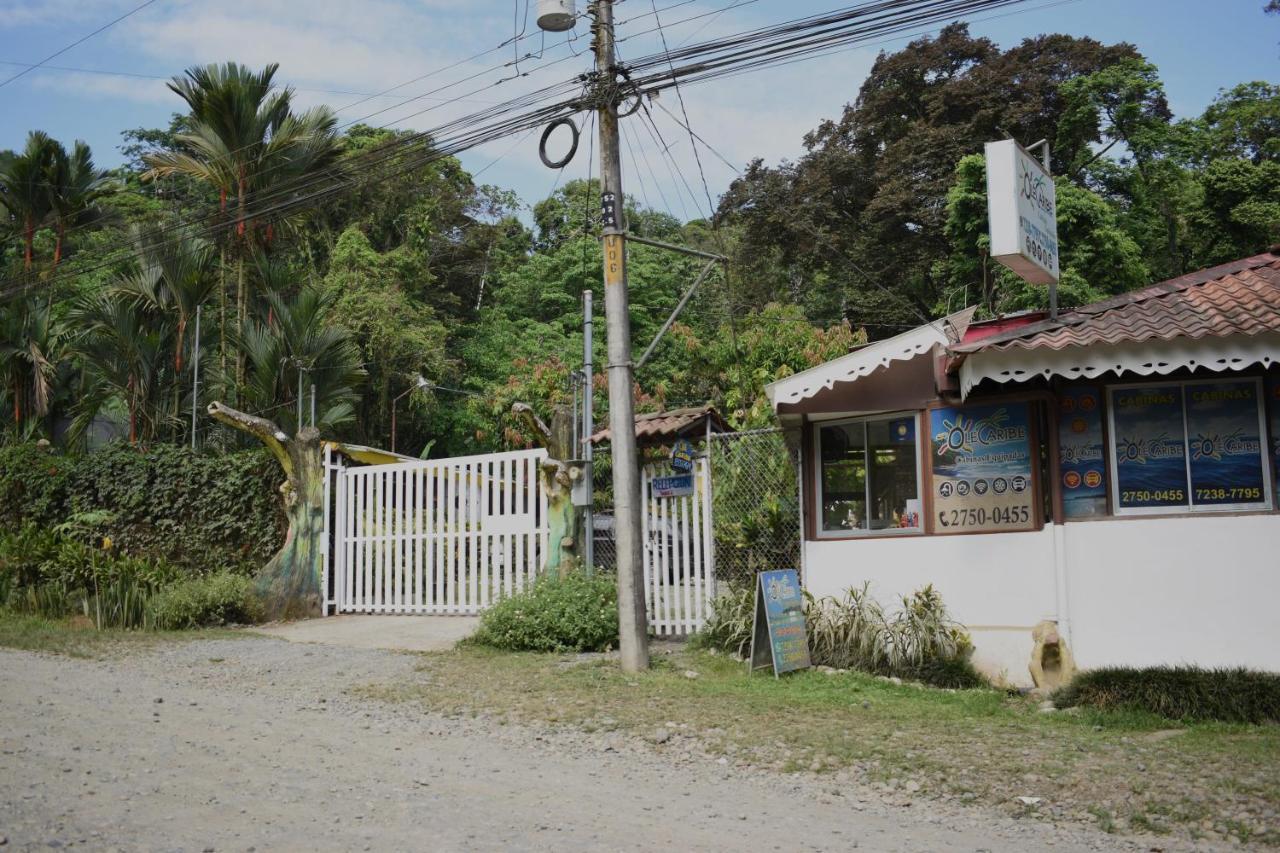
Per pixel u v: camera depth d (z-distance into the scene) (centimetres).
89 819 562
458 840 545
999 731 816
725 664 1099
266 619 1477
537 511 1380
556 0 1152
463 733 831
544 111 1213
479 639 1247
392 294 3069
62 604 1491
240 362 2233
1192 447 986
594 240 4119
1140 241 3247
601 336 3738
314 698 966
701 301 3988
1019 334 984
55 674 1065
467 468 1448
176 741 768
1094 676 927
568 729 841
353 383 2267
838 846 553
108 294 2167
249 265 2334
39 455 1830
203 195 3441
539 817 597
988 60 3500
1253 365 952
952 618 1067
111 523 1669
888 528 1126
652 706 906
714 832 576
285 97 2348
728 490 1299
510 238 4538
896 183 3388
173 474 1655
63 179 2564
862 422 1154
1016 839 572
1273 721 848
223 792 630
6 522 1792
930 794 658
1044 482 1036
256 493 1602
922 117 3638
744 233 4072
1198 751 743
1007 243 942
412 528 1493
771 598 1074
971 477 1074
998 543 1052
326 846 529
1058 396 1034
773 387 1135
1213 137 3666
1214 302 962
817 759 735
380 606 1503
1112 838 574
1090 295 2705
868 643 1073
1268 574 938
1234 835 571
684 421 1509
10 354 2319
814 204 3675
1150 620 971
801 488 1184
